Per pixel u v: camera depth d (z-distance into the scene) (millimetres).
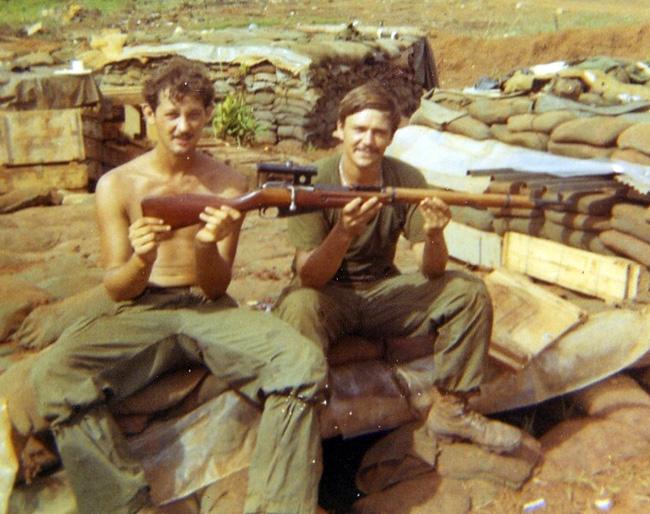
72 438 2857
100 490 2871
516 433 3541
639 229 4371
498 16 24125
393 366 3725
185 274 3287
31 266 5309
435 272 3471
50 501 3066
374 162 3299
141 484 2875
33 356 3338
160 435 3209
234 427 3223
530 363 3828
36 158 8250
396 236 3594
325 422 3518
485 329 3416
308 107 12273
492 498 3438
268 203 3115
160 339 3105
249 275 5324
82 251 5793
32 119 8180
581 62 6133
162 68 3150
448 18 24297
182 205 3002
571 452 3691
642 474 3572
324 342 3414
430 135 5863
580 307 4324
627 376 4168
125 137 9461
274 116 12547
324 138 12781
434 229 3305
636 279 4391
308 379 2904
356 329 3605
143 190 3201
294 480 2852
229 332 3061
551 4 25328
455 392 3479
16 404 3037
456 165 5320
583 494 3475
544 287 4891
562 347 3906
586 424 3865
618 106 5074
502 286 4262
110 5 27422
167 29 22719
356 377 3637
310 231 3414
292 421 2885
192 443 3197
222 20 24562
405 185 3459
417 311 3471
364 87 3275
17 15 25609
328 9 26922
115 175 3205
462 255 5477
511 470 3500
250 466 2918
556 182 4672
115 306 3166
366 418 3600
